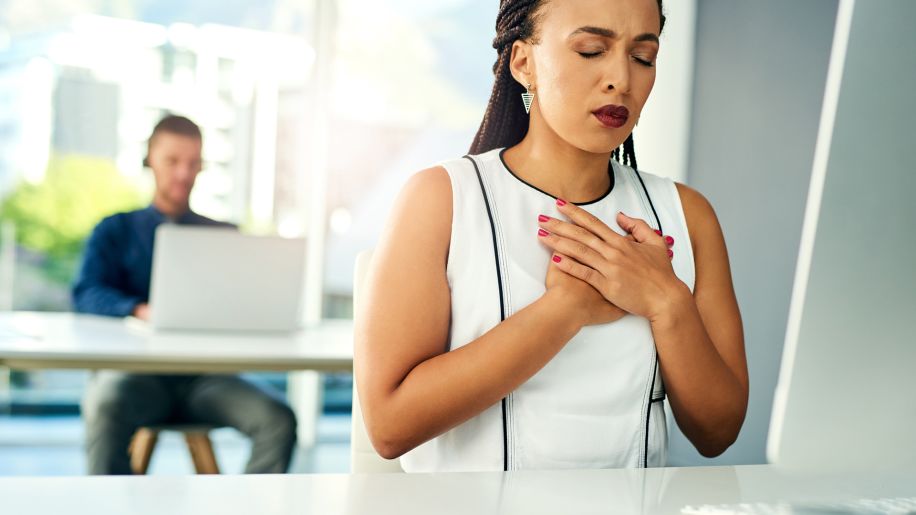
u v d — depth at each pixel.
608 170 1.11
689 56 3.14
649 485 0.70
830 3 2.61
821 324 0.64
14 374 3.87
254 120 3.82
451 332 1.01
